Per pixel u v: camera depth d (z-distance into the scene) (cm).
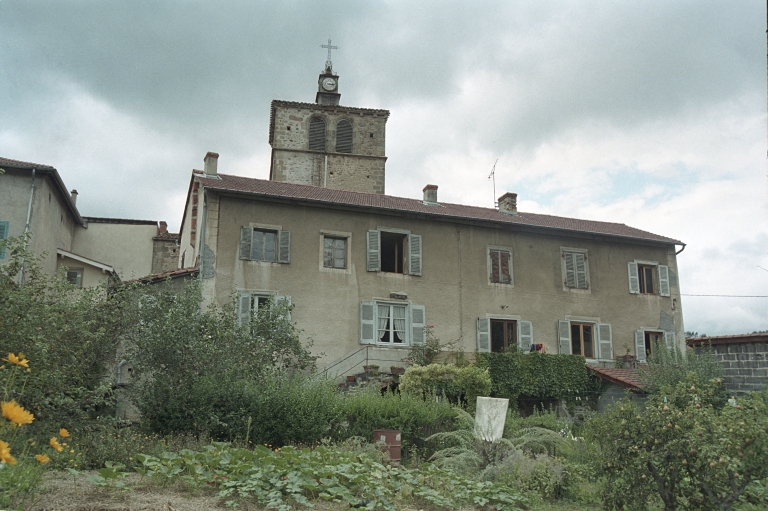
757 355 1767
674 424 784
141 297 1389
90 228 2609
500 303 2238
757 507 839
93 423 1002
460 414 1315
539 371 2088
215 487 723
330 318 2014
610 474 845
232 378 1335
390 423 1345
